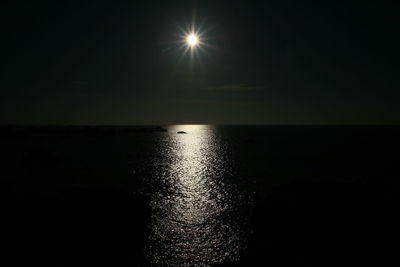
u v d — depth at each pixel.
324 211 21.56
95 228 20.11
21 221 20.11
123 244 19.59
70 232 19.50
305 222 20.91
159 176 45.91
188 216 25.89
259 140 150.12
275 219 22.42
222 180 42.69
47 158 60.81
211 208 28.27
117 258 17.84
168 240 20.81
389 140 148.00
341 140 148.38
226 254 18.66
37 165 56.12
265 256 17.84
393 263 15.84
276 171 51.22
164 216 25.89
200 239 20.98
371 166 56.66
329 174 47.81
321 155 77.56
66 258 17.17
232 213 26.62
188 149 96.31
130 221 21.53
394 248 17.12
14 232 18.92
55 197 23.95
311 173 48.97
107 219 20.95
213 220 24.83
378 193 25.42
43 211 21.38
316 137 181.50
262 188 37.12
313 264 16.45
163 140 144.88
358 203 22.45
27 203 22.70
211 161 65.44
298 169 53.41
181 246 19.86
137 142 127.62
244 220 24.66
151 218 25.23
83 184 39.19
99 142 123.56
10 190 34.62
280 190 26.06
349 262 16.31
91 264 16.89
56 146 100.50
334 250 17.59
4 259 16.55
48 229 19.55
